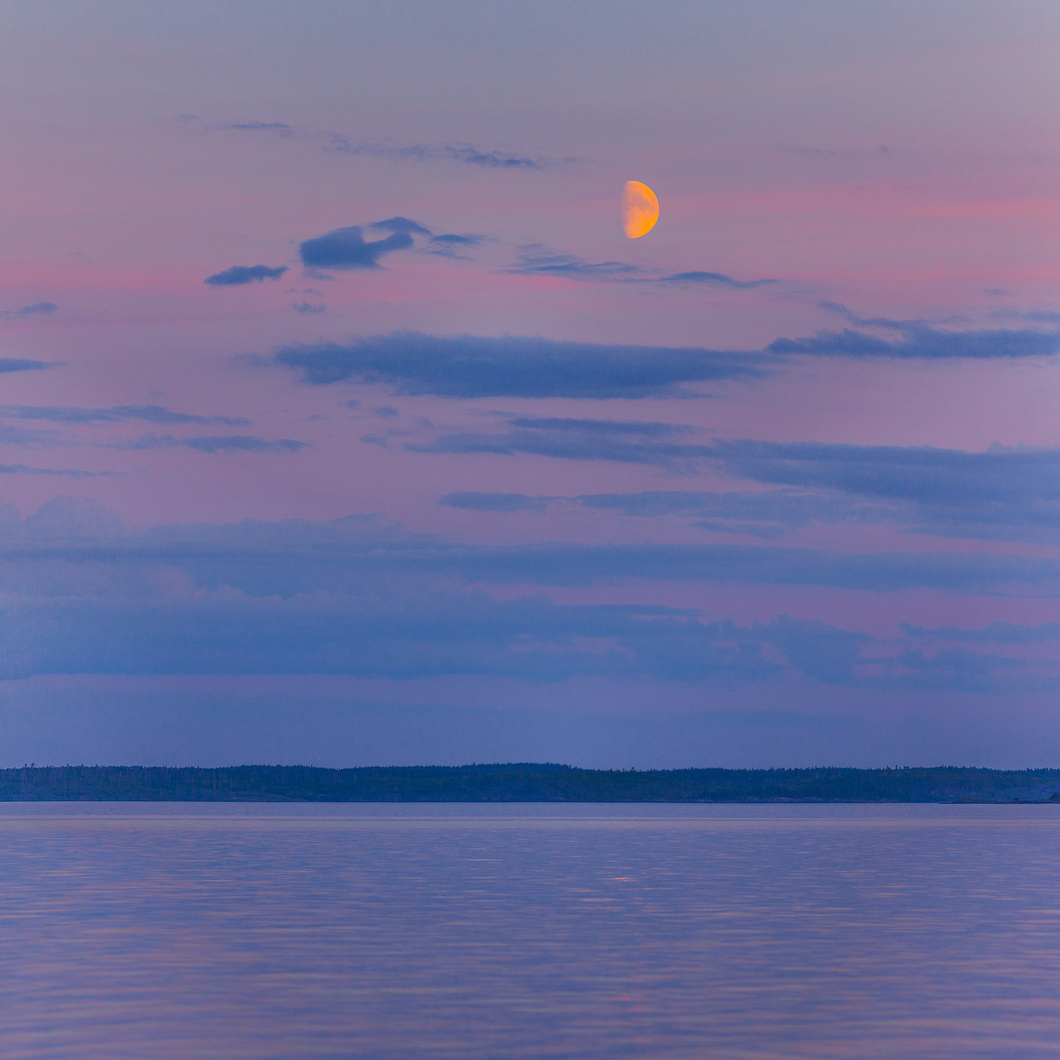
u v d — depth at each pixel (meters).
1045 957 60.78
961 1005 47.75
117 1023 44.34
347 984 52.50
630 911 83.31
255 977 54.38
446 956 61.06
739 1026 43.81
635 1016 45.53
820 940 67.19
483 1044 41.03
